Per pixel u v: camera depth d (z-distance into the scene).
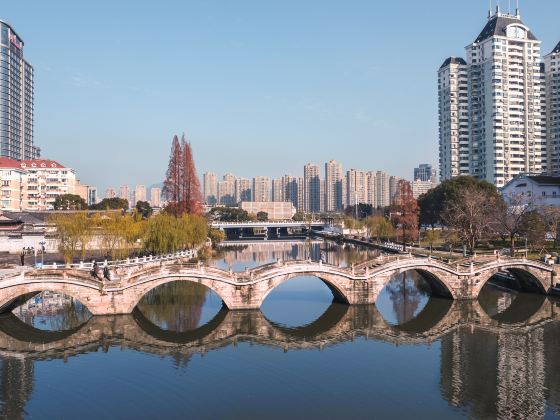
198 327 71.25
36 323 71.75
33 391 49.22
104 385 50.75
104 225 107.50
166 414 44.28
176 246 116.62
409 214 150.12
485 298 88.56
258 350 61.97
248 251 181.62
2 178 195.75
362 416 44.03
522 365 56.34
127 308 71.19
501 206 132.62
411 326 73.06
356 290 79.94
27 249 119.00
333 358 59.00
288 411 44.88
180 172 144.25
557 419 43.75
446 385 50.75
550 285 88.25
